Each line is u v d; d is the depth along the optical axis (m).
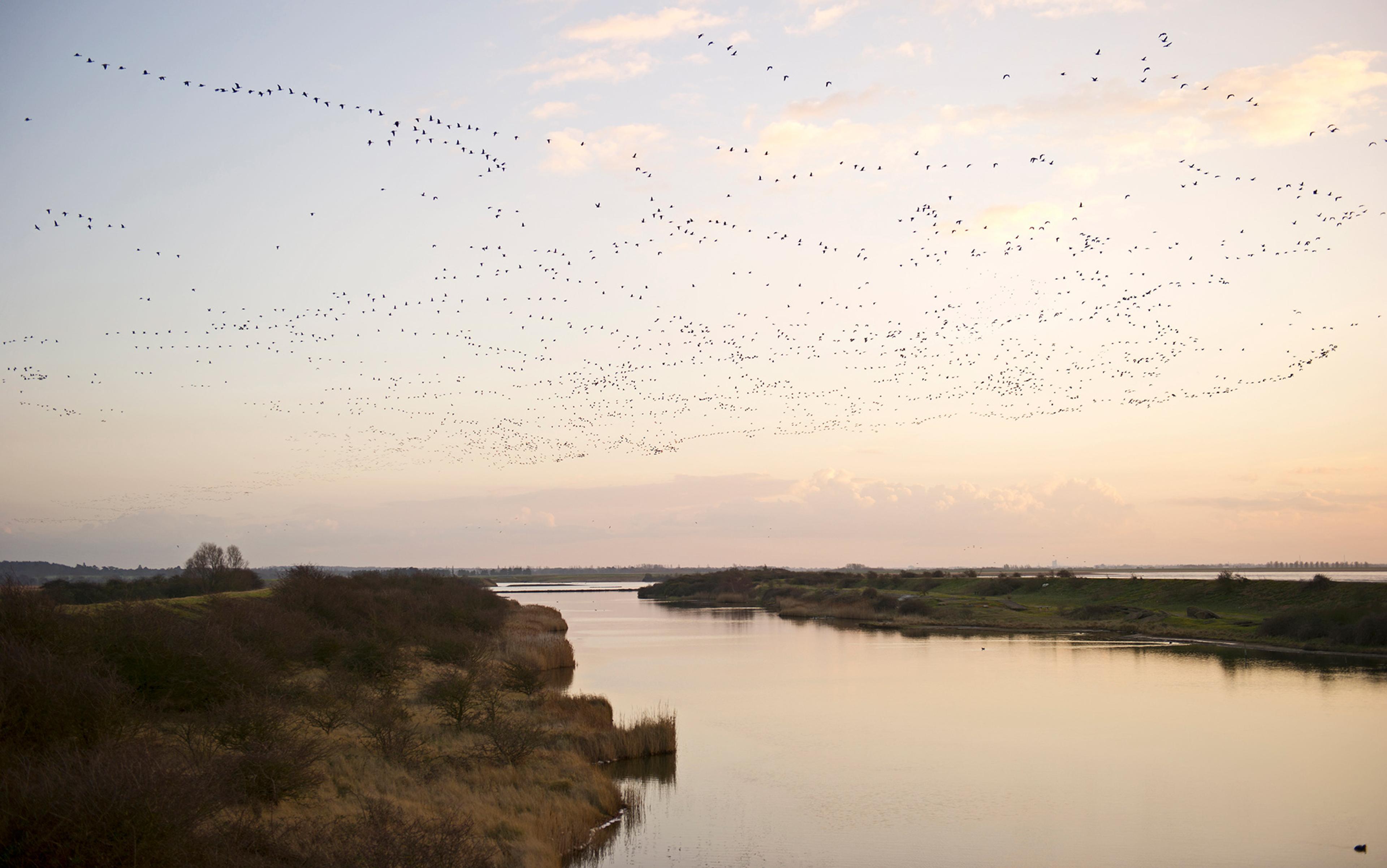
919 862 27.62
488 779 30.31
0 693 18.84
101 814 15.44
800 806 33.28
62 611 27.53
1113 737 45.88
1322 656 78.69
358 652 45.03
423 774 29.44
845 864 27.38
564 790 31.16
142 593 76.69
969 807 33.41
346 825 21.28
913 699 57.44
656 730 41.19
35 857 14.97
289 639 44.81
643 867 26.92
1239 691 60.22
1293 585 107.00
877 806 33.47
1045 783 36.84
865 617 132.88
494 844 23.52
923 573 195.75
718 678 66.81
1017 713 52.41
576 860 27.36
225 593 67.19
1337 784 36.75
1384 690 60.34
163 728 26.12
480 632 73.75
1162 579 140.38
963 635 104.75
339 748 30.53
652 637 102.81
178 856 16.41
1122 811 32.94
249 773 22.95
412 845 19.64
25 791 15.69
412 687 46.88
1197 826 31.33
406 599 77.12
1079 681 65.00
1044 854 28.50
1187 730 47.56
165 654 28.42
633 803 33.19
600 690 60.91
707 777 37.34
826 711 53.09
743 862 27.42
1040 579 155.75
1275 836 30.34
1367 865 27.56
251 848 18.67
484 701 40.47
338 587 65.31
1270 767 39.56
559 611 153.88
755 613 154.88
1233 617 104.62
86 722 20.34
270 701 29.89
